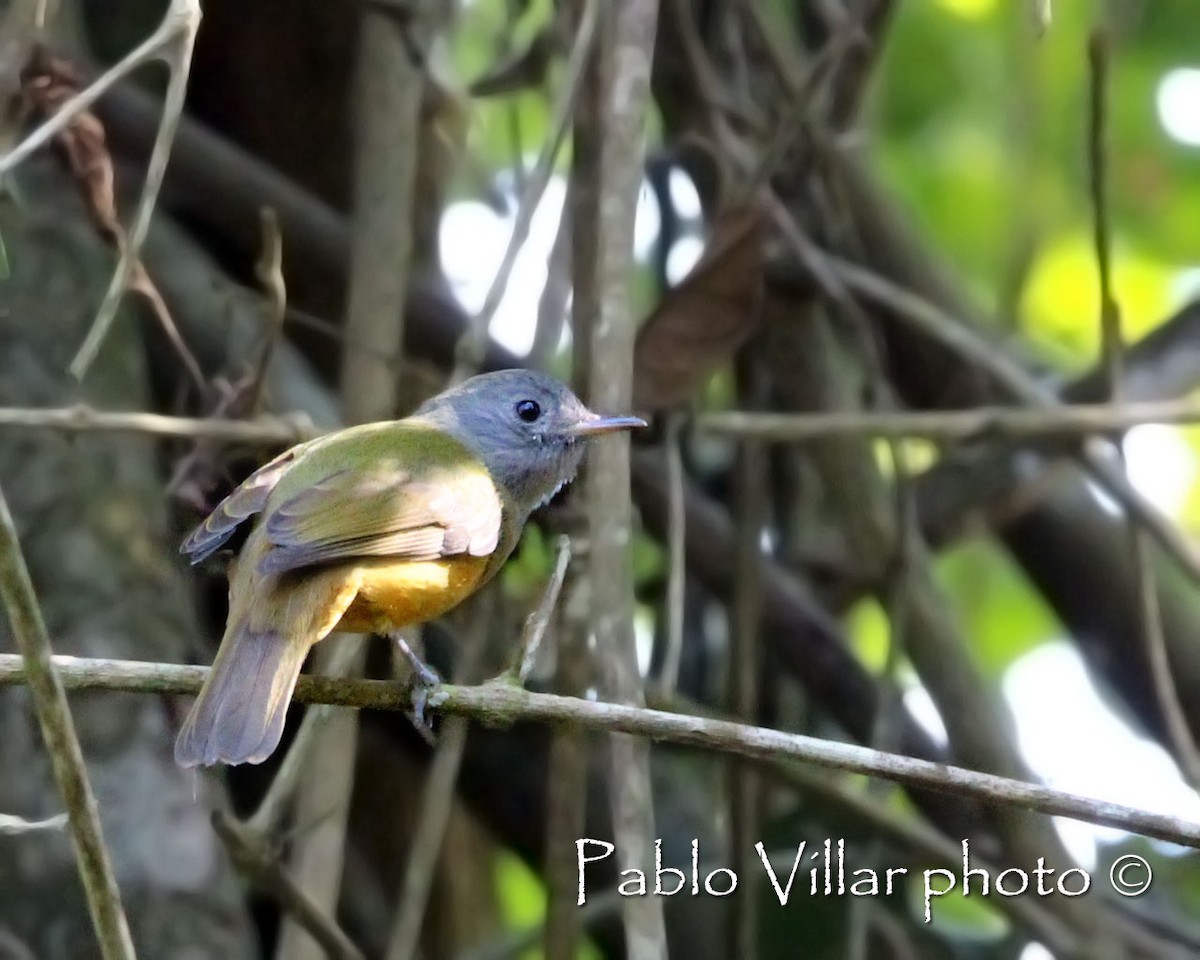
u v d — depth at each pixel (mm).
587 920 10938
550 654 10430
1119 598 12086
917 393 12492
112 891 6273
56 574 9695
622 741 8250
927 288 12359
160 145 8109
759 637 11492
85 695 9438
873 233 12344
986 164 14602
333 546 7504
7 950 8914
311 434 9508
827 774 11688
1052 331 15188
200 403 10945
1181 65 14156
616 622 8445
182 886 9195
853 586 12195
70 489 9898
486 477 8445
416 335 11773
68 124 9367
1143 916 11930
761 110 11602
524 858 11703
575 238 9781
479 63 13742
